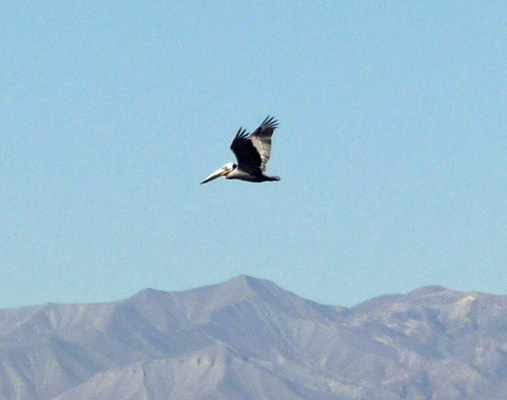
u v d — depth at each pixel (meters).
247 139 47.75
